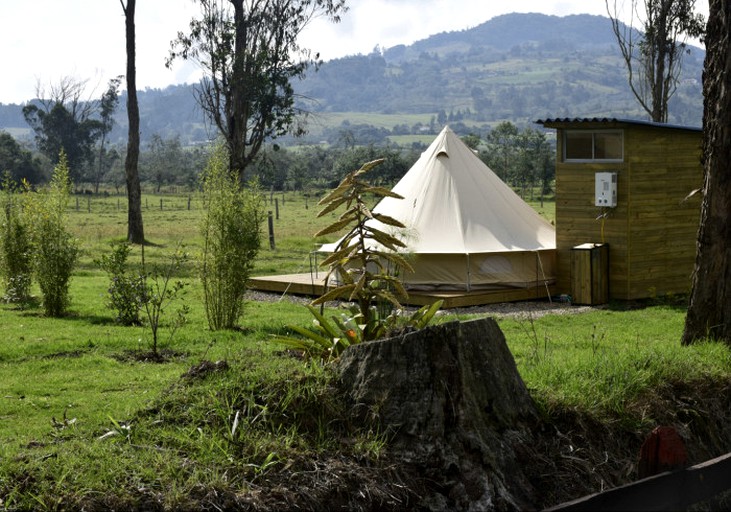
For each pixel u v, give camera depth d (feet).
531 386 20.88
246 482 15.65
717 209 30.50
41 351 37.22
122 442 17.13
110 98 352.28
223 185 45.39
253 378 18.86
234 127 123.85
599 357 24.52
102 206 249.96
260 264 89.92
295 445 17.06
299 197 285.23
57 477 15.25
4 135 337.72
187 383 19.42
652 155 57.67
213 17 121.39
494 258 58.44
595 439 20.02
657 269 58.39
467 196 60.90
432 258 57.98
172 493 14.98
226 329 44.50
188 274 77.77
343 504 15.98
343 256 22.65
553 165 256.52
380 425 17.66
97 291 64.75
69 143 343.67
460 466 16.94
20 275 55.77
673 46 92.63
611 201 56.54
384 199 62.28
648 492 13.33
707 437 22.47
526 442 18.47
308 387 18.30
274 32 123.34
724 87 30.30
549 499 17.70
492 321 19.01
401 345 18.03
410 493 16.60
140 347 38.22
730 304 30.48
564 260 60.03
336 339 21.63
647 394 22.34
